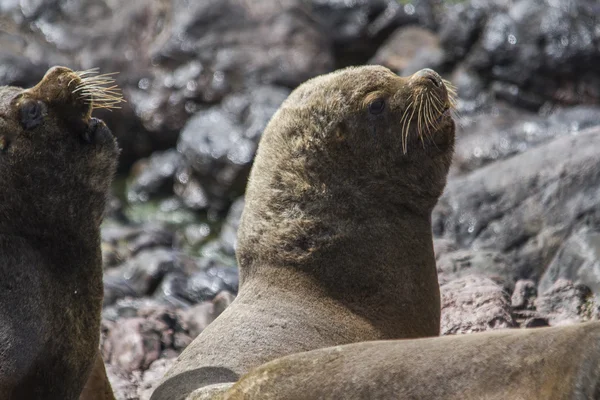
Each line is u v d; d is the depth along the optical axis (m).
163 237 70.69
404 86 31.16
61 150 26.22
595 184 45.09
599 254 39.47
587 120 72.50
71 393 27.12
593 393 18.66
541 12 82.62
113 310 47.78
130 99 91.06
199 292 53.72
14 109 25.92
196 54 91.50
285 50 91.38
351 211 30.25
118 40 94.75
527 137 71.88
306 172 30.45
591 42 80.25
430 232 31.69
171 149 90.00
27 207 25.89
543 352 19.55
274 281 29.92
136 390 36.16
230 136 80.62
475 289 36.44
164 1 96.88
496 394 19.53
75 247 26.58
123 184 86.19
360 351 21.44
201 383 25.80
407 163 31.06
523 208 46.06
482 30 84.19
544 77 80.75
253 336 27.83
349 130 30.53
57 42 94.81
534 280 42.81
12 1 99.00
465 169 70.44
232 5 94.38
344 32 95.31
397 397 20.33
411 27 94.19
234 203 78.31
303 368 21.64
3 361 24.97
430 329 30.89
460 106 79.88
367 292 29.80
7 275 25.41
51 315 26.00
